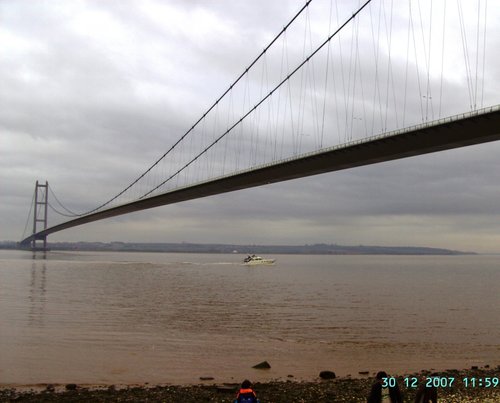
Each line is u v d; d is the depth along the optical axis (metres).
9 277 77.75
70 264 129.88
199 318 36.31
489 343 28.50
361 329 32.69
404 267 154.62
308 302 48.75
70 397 16.58
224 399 16.41
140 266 126.50
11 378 19.41
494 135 39.97
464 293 62.06
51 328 30.17
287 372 21.09
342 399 16.39
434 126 42.22
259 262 159.62
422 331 32.34
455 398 16.75
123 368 21.17
